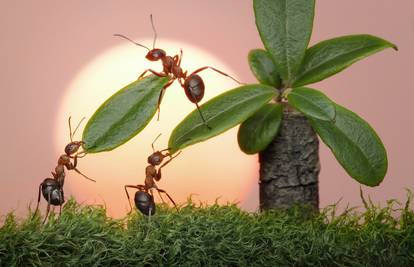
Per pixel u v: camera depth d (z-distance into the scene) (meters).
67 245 0.12
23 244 0.12
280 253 0.12
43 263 0.12
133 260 0.12
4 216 0.12
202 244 0.12
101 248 0.12
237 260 0.12
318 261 0.12
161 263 0.12
